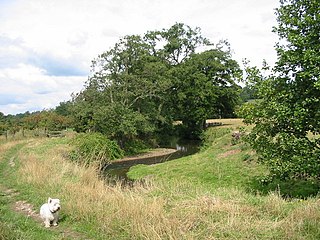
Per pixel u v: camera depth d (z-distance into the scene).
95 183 12.02
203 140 40.38
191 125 48.09
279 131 11.34
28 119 46.25
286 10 11.00
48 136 39.94
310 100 9.80
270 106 10.74
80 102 35.34
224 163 18.97
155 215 7.37
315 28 10.20
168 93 44.88
